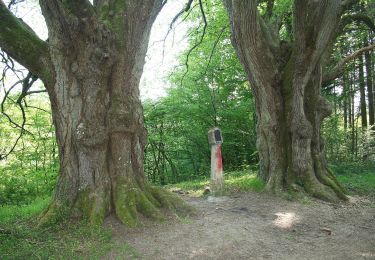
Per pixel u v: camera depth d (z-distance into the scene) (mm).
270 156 10117
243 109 16969
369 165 15758
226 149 18453
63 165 6684
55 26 6391
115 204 6492
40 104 14898
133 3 6770
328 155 16953
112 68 6656
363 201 8984
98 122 6551
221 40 16406
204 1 14609
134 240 5590
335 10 8664
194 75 16875
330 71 11062
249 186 10172
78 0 6148
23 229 5961
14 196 12188
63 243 5371
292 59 9781
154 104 17297
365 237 6027
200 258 4945
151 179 19984
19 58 6520
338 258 5062
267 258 5039
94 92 6500
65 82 6539
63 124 6637
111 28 6473
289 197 9055
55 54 6484
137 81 7125
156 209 6621
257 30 9648
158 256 4984
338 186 9742
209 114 17281
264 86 10062
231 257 5020
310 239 5957
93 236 5621
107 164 6750
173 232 5949
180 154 19500
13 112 14500
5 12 6340
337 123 18500
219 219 6867
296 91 9562
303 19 8805
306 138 9688
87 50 6367
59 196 6570
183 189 10898
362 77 19047
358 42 16844
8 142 14977
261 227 6504
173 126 18297
